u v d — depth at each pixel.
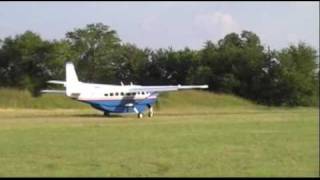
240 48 112.31
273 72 106.06
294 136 31.45
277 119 48.72
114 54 114.94
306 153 23.56
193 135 32.12
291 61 105.69
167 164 20.45
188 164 20.48
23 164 20.41
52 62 95.50
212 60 110.94
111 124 41.69
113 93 57.50
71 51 106.25
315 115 57.62
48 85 94.44
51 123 42.78
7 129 36.16
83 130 35.47
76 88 58.25
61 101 81.06
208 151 24.31
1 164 20.41
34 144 27.11
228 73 108.19
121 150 24.69
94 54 114.50
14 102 78.38
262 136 31.47
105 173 18.47
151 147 25.86
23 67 95.00
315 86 106.38
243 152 23.94
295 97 105.00
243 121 45.75
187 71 112.44
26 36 95.75
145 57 115.50
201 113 64.69
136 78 114.50
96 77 113.44
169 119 49.81
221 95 100.38
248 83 108.06
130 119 49.81
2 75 94.25
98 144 27.17
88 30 114.56
